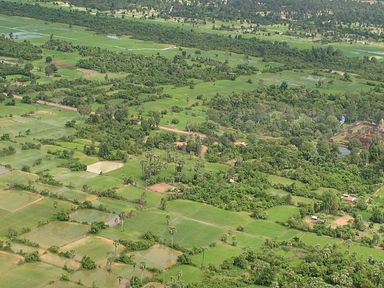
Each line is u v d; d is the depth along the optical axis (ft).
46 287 638.53
